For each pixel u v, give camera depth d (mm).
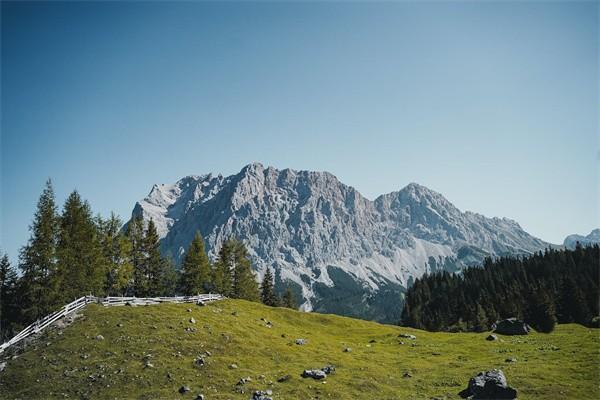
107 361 39688
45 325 46281
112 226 74000
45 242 54688
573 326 88688
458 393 37781
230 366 41875
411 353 57844
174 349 43719
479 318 111062
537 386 38250
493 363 48219
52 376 36844
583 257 149875
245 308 74688
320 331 74562
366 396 37562
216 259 98438
